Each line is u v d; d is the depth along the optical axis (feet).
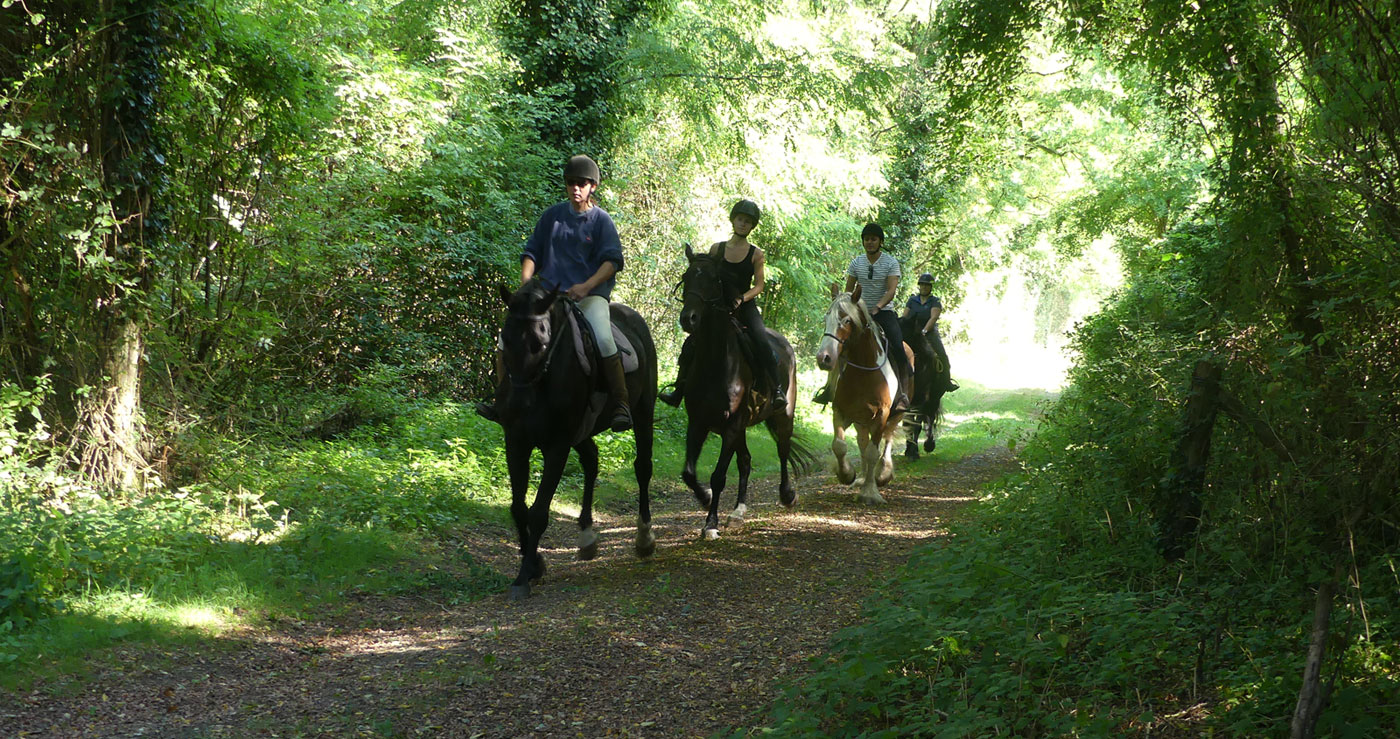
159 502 24.18
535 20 52.60
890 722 13.43
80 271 25.22
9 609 16.93
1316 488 16.33
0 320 25.18
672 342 67.97
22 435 24.31
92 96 25.43
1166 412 21.11
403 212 45.96
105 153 25.93
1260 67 18.43
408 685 15.84
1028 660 13.57
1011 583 16.93
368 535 25.05
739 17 64.39
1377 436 15.67
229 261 33.01
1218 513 17.93
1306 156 17.33
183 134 29.71
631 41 58.75
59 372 25.86
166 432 28.17
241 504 25.95
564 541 29.30
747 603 20.83
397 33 49.55
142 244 26.91
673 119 66.33
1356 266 16.70
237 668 16.63
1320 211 17.28
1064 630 15.56
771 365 28.63
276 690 15.71
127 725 13.94
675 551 26.55
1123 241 65.77
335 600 21.08
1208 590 15.88
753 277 29.53
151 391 28.63
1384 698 11.33
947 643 14.19
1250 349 19.04
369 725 14.25
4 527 19.95
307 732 13.96
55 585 18.42
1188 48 19.35
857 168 72.08
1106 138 67.97
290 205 35.45
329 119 36.55
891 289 35.32
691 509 35.12
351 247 37.68
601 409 23.76
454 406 42.93
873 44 70.54
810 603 20.53
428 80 44.57
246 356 34.22
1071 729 11.71
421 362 47.60
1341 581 14.60
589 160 23.67
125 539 20.89
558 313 22.35
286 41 33.24
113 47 25.55
